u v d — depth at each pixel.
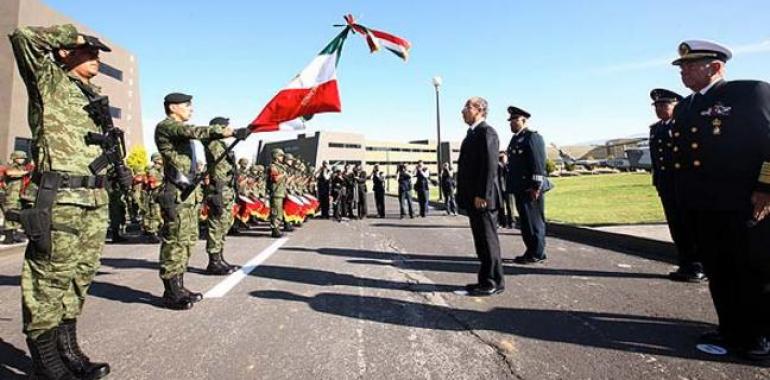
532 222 5.78
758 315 2.75
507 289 4.47
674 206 4.64
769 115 2.73
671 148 3.26
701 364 2.67
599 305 3.88
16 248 7.62
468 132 4.54
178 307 3.95
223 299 4.25
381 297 4.27
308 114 4.59
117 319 3.66
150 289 4.75
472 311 3.78
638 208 11.72
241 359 2.81
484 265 4.34
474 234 4.41
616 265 5.51
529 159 5.77
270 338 3.18
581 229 7.84
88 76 2.87
